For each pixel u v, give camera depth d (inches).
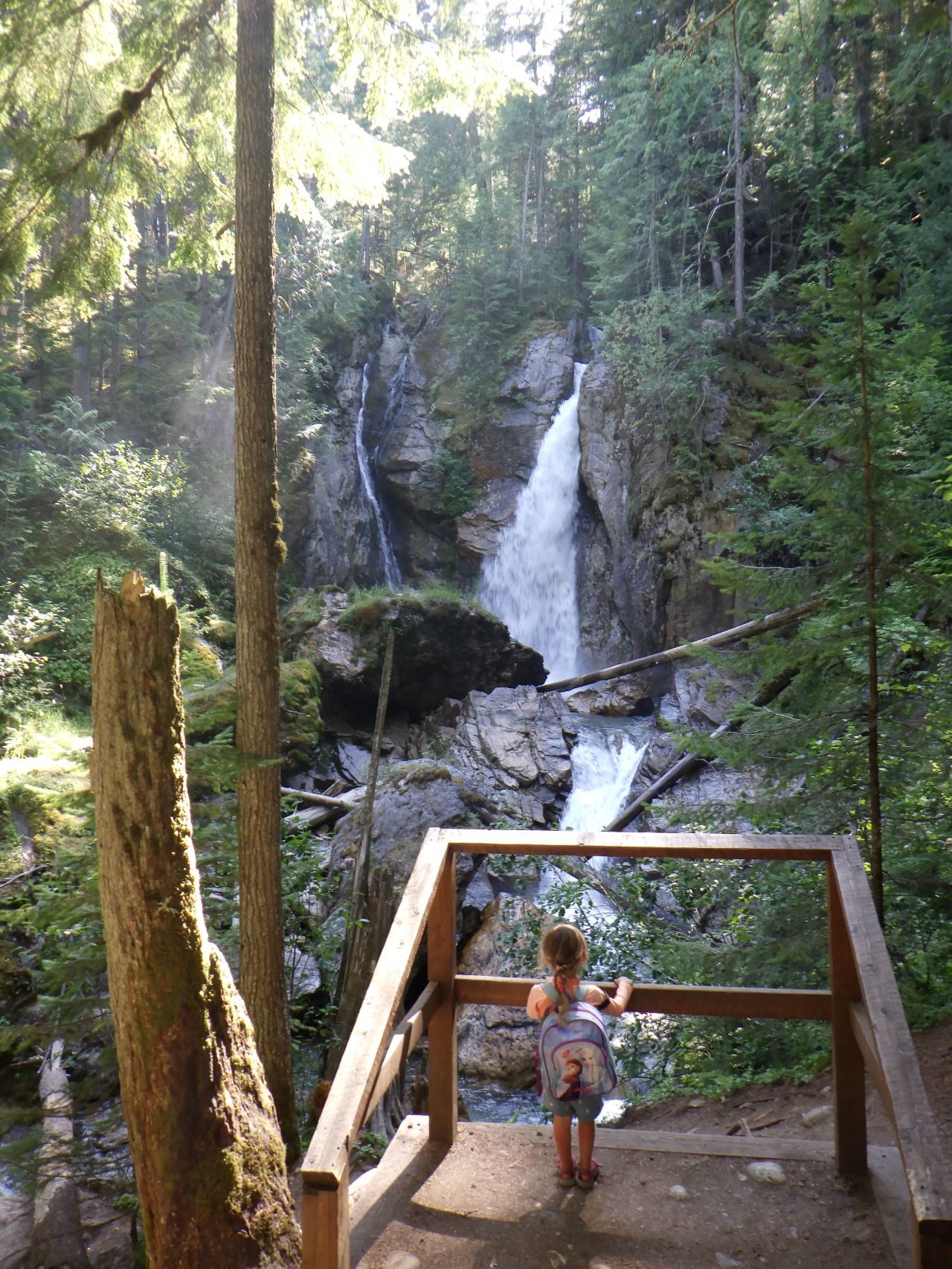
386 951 128.0
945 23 314.8
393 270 1419.8
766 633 286.4
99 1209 266.7
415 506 1205.7
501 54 323.6
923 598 245.9
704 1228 127.7
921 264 892.6
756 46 872.9
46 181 293.1
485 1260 121.2
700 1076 268.1
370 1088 109.8
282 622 840.9
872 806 248.4
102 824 138.3
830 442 255.4
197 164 327.0
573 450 1146.0
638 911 400.2
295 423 1011.3
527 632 1128.8
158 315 999.0
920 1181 85.4
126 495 800.3
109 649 136.3
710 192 1186.6
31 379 1016.9
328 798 602.2
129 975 137.9
